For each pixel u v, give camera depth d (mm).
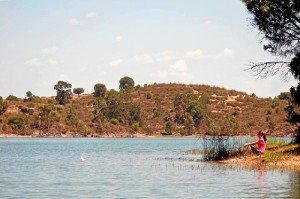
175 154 59188
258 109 183125
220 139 44031
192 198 22016
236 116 178875
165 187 25750
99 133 183125
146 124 189875
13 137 169500
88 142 120438
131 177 30703
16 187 25984
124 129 186500
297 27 40062
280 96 181125
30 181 28750
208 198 22000
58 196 22750
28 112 179750
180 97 194250
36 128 175375
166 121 190125
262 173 31859
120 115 191000
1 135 167875
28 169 37281
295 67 38906
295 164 36094
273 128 122000
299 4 38688
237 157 42219
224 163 39656
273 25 39656
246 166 36500
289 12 39344
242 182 27484
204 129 177125
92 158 52281
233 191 24078
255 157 40500
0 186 26438
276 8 39438
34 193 23719
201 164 39500
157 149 77312
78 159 50438
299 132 43500
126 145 98625
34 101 198125
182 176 30922
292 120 43438
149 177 30609
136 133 185375
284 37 40219
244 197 22203
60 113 187375
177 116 191500
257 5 39688
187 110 187625
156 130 186500
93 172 34406
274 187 25359
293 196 22391
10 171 35562
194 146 91250
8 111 177750
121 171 34938
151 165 40219
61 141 129000
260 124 148875
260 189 24672
